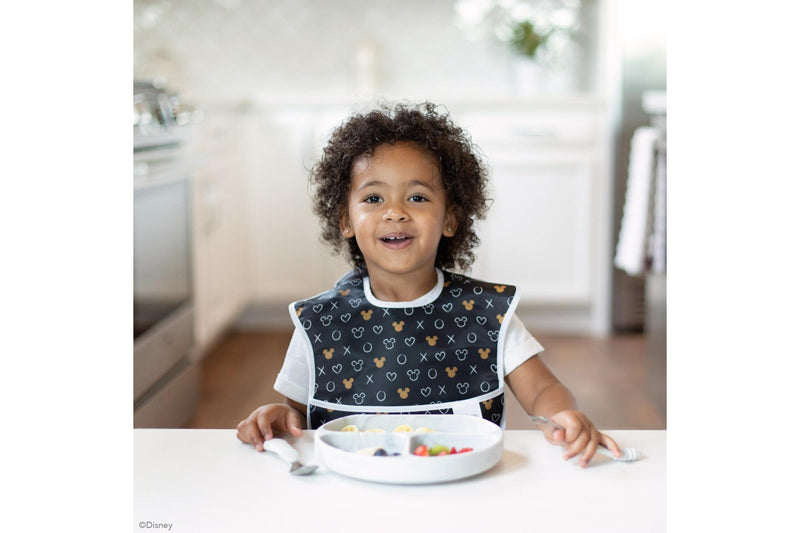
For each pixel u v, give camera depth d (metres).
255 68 4.11
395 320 1.01
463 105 3.59
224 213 3.29
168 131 2.46
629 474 0.72
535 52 3.90
